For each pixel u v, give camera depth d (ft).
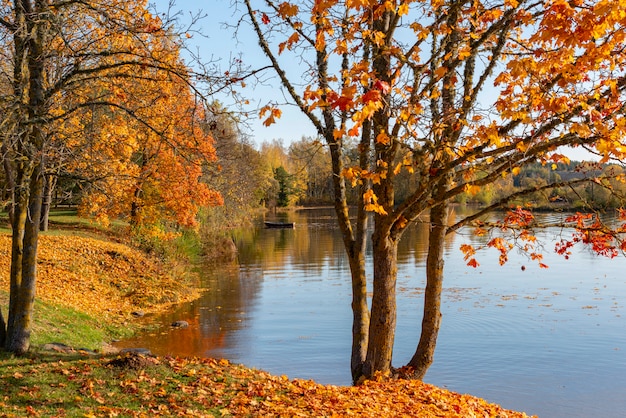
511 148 23.95
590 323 61.82
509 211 29.25
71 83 29.91
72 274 68.74
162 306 69.67
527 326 60.70
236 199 171.42
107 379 27.78
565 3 18.48
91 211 66.64
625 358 49.67
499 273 95.61
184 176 76.59
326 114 29.01
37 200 31.07
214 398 26.53
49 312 48.88
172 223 114.42
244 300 74.23
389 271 30.50
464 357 50.26
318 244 142.00
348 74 21.74
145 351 42.27
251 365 46.11
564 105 20.74
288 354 49.90
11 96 28.32
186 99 37.22
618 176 25.67
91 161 34.68
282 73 28.40
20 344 30.71
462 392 42.09
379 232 29.68
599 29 17.92
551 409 38.99
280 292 80.28
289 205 307.58
